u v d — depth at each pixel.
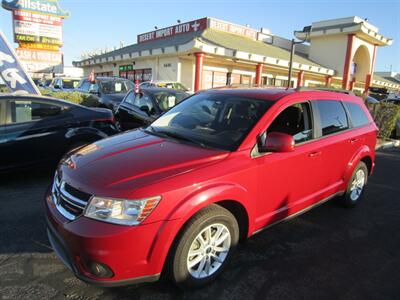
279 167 3.32
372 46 30.55
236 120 3.42
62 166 3.02
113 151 3.07
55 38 20.09
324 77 29.64
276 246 3.73
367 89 29.95
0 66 8.09
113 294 2.76
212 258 2.94
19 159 5.27
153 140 3.36
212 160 2.88
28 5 18.97
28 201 4.63
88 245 2.33
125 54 23.08
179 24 25.83
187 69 20.64
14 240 3.55
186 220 2.57
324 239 3.97
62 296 2.72
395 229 4.36
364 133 4.75
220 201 2.88
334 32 27.69
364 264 3.47
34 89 8.54
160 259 2.49
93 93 12.62
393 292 3.03
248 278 3.09
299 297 2.88
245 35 26.69
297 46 31.66
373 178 6.84
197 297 2.78
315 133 3.87
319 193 4.05
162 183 2.50
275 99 3.54
